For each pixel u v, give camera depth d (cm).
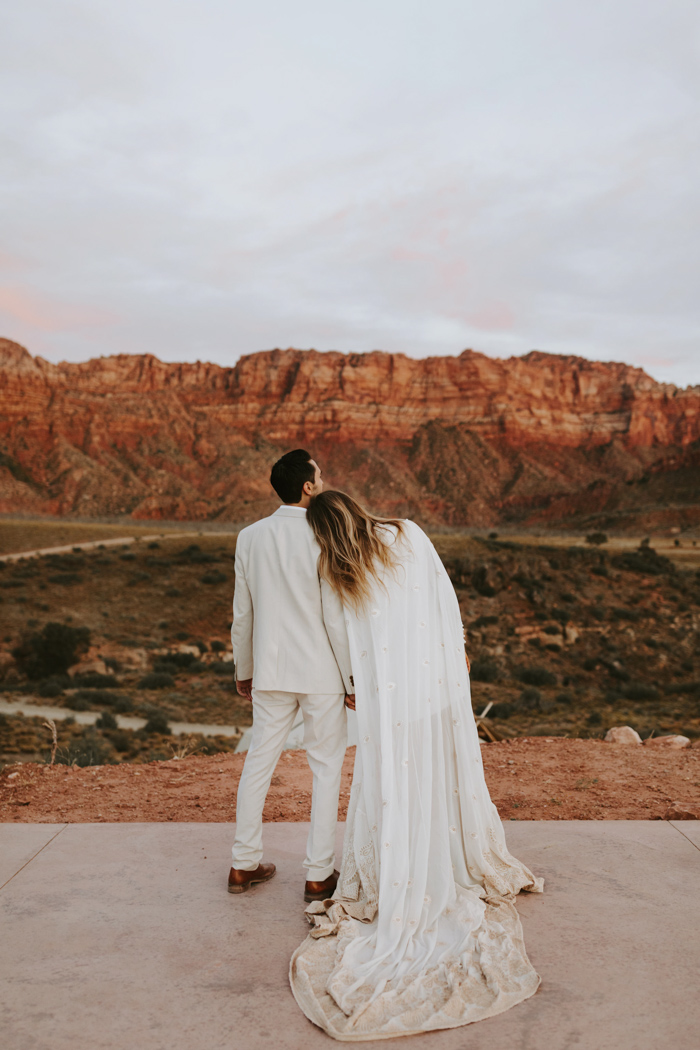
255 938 253
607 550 7988
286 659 275
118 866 313
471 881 270
